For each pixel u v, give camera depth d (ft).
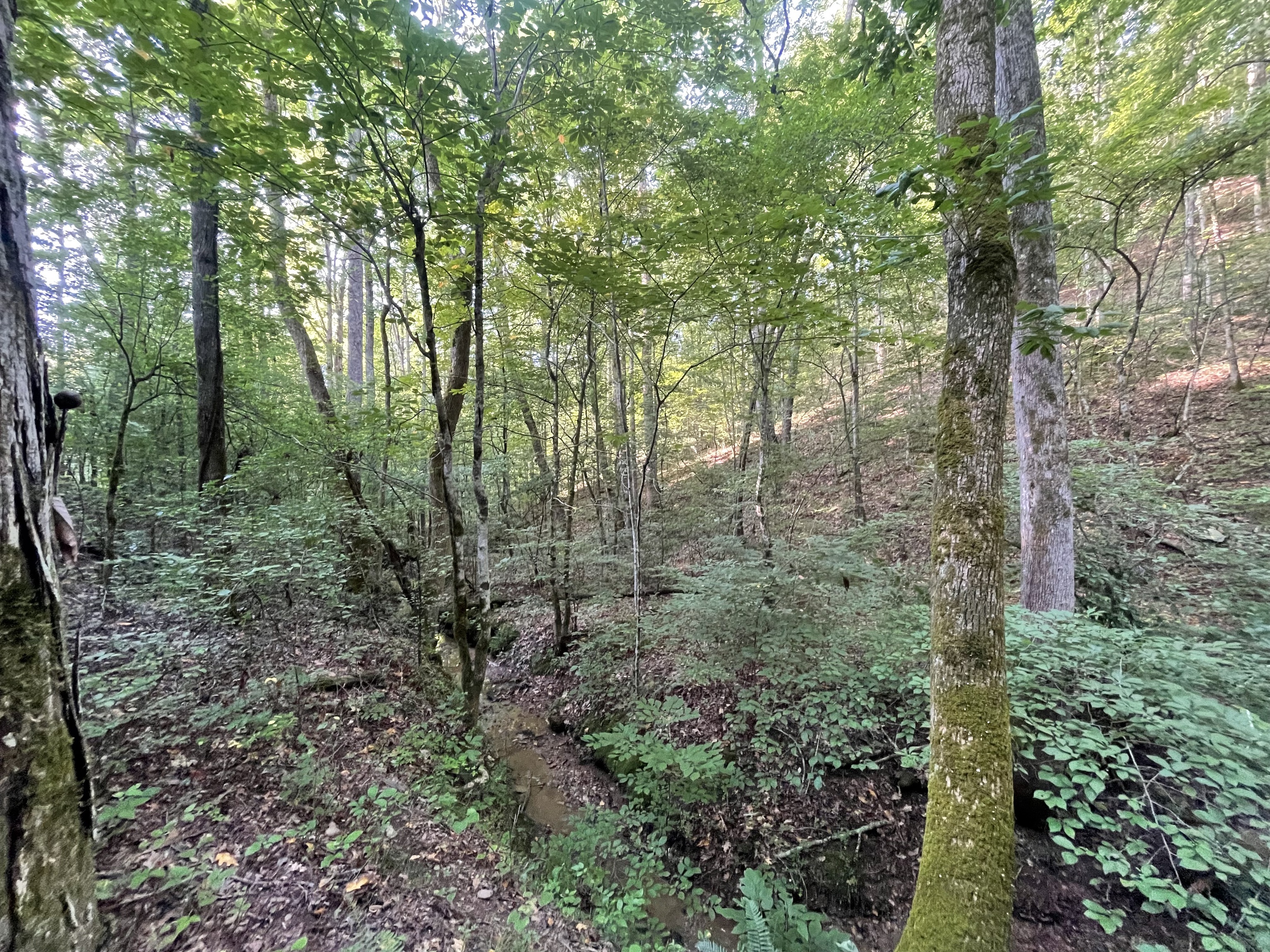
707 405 44.39
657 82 19.86
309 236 15.19
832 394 43.78
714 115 21.27
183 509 16.46
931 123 21.86
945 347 8.84
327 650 18.07
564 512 31.55
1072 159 22.52
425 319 14.39
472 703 16.03
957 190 7.48
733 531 30.63
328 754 13.15
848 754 14.38
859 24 25.88
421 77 12.11
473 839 12.25
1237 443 25.98
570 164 22.86
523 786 16.25
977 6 8.46
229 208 14.78
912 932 7.30
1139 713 10.03
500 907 10.29
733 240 14.94
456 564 15.75
